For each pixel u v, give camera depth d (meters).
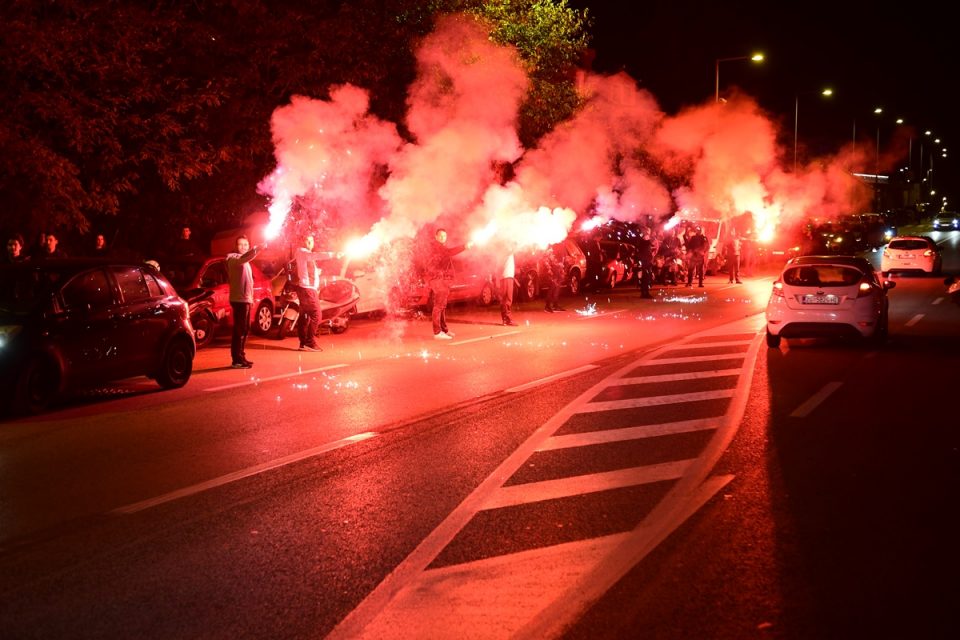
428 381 11.98
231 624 4.49
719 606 4.66
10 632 4.41
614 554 5.43
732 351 14.70
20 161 15.58
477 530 5.91
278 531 5.92
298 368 13.30
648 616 4.55
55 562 5.38
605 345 15.70
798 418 9.38
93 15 17.11
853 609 4.61
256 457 7.92
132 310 11.02
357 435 8.78
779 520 6.05
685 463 7.59
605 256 29.72
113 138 17.55
